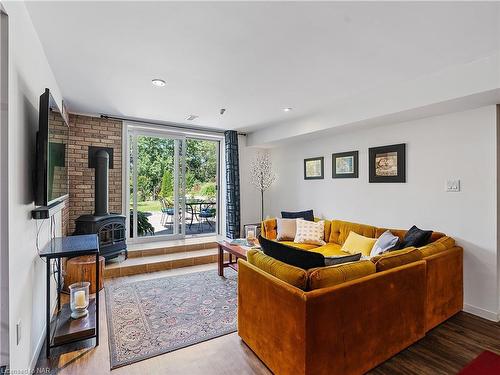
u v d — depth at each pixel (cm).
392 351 198
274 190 572
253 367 190
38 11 167
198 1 157
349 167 406
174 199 503
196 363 194
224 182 552
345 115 347
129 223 457
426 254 238
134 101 344
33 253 189
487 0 153
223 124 474
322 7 162
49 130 189
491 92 224
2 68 136
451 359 199
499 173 258
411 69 247
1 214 136
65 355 201
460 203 281
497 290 255
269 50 214
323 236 417
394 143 344
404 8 162
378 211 365
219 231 564
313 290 162
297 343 158
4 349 137
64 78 270
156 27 184
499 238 257
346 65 240
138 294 312
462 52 215
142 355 202
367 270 189
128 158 449
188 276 372
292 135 440
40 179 178
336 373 166
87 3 159
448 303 254
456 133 284
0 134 136
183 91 307
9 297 138
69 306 247
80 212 402
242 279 219
